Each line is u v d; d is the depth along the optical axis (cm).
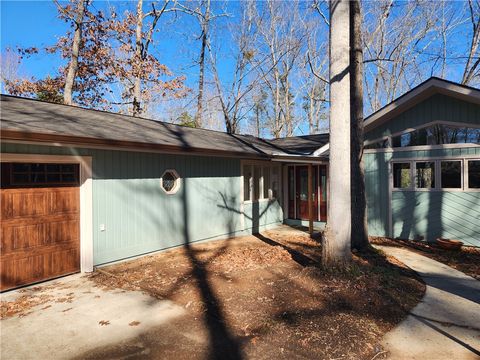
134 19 1956
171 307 473
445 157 905
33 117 632
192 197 904
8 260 545
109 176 693
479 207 863
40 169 592
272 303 480
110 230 693
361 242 817
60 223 616
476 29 1792
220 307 471
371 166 1024
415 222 956
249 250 828
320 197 1214
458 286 569
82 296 518
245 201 1098
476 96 784
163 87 2058
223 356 350
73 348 365
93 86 2031
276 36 2517
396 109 934
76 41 1606
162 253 802
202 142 928
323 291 516
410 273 641
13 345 372
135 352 357
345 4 572
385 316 444
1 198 539
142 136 747
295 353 355
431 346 371
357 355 352
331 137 579
